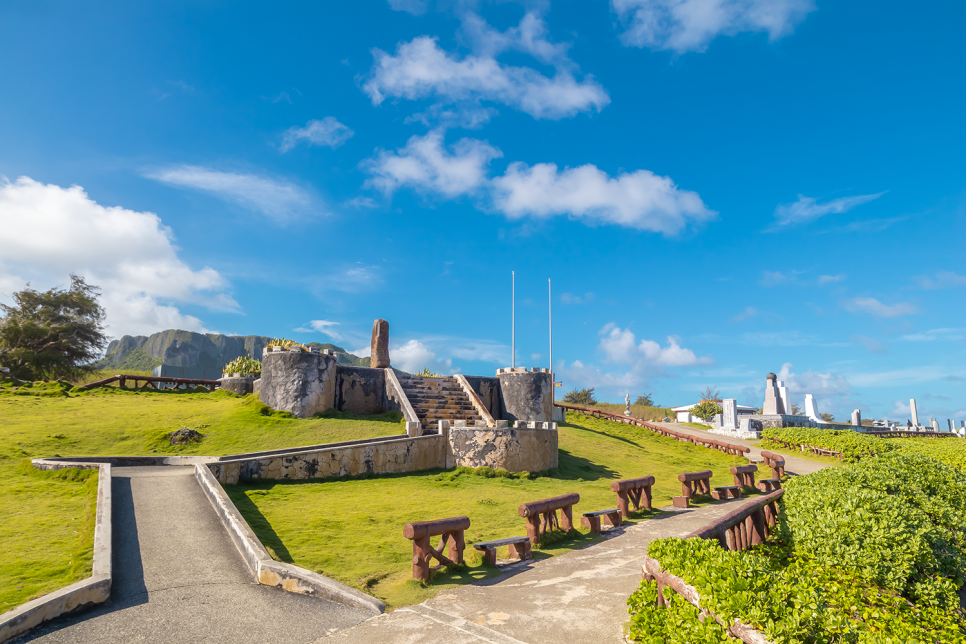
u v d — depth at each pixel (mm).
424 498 12500
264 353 20406
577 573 7473
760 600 4090
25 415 17750
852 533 6969
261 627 5344
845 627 3885
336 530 9266
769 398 42281
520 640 5156
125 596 6004
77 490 10797
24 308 36906
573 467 18844
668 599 4895
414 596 6336
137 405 20609
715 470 21438
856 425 45375
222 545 7844
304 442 16672
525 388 26578
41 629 5129
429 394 23156
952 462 19531
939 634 6008
